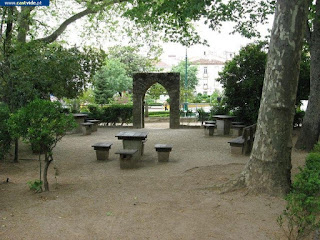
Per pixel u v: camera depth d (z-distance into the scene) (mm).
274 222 4297
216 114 17203
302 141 10148
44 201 5148
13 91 8672
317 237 3469
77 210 4770
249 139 10125
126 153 7828
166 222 4328
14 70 8758
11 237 3818
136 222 4336
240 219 4414
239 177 5758
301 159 8672
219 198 5270
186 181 6418
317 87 9859
